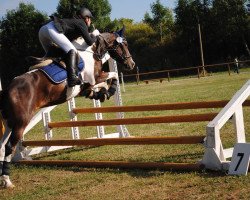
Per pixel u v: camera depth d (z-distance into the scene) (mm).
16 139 6105
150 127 11305
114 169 6766
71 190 5742
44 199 5469
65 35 6711
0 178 6461
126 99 21047
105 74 7234
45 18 53156
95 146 9461
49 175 6859
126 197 5137
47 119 8867
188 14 56875
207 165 5879
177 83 30531
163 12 67688
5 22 53219
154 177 5934
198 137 6109
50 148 9062
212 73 39688
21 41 52875
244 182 5152
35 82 6254
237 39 54938
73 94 6742
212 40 55969
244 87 6266
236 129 6027
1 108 6188
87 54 6867
